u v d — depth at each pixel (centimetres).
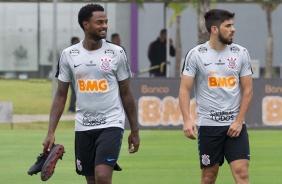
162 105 3856
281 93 3847
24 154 2945
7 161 2758
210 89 1750
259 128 3866
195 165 2672
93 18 1662
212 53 1750
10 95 5694
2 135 3638
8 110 4072
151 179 2378
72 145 3203
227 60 1744
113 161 1658
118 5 6119
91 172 1711
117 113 1678
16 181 2338
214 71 1745
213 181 1794
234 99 1745
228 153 1745
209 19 1748
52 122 1717
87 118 1680
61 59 1700
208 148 1761
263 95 3853
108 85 1677
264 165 2689
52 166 1658
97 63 1670
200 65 1753
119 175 2448
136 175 2450
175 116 3856
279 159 2841
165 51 5344
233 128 1727
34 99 5569
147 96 3856
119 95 1698
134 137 1716
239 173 1733
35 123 4403
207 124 1755
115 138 1659
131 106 1705
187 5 5744
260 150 3091
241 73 1750
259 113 3856
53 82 4109
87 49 1683
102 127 1672
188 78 1762
